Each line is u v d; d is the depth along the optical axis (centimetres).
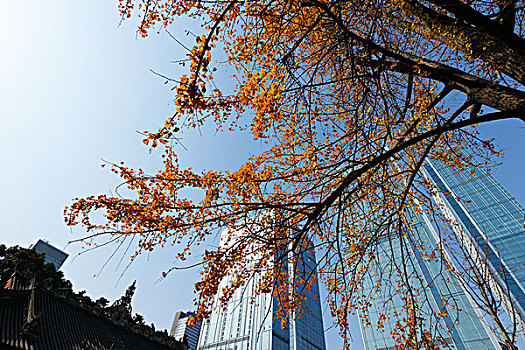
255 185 487
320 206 424
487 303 541
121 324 2561
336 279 462
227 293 461
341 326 477
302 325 5291
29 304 1870
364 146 479
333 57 526
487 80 430
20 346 1545
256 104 447
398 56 413
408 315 568
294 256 505
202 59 331
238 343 5103
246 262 480
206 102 404
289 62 447
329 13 365
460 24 405
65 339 1873
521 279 2594
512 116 353
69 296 2294
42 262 2602
